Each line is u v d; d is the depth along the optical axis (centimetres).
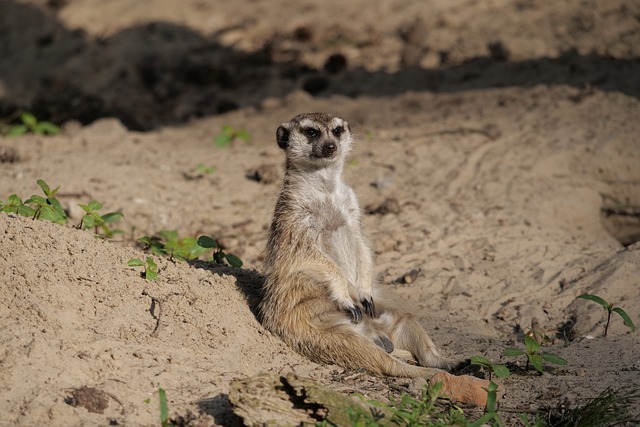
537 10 2041
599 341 847
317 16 2216
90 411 613
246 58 2073
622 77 1669
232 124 1739
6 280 707
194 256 950
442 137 1498
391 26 2119
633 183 1316
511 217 1188
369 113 1675
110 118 1738
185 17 2288
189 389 667
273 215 856
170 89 1970
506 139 1448
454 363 793
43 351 652
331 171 855
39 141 1587
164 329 730
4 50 2280
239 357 735
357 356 753
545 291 983
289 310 784
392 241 1127
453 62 1898
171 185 1340
